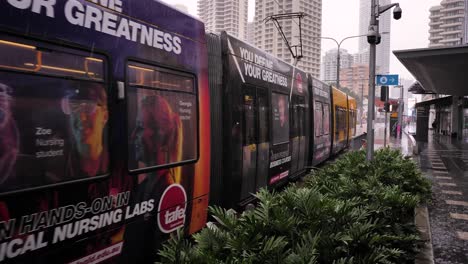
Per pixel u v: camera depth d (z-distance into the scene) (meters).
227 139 6.62
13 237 2.93
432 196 9.18
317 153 13.91
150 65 4.41
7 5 2.94
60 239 3.29
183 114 5.03
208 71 6.15
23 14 3.04
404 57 15.02
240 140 7.00
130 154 4.07
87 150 3.55
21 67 3.02
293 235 3.78
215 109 6.42
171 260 3.26
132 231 4.11
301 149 11.62
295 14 17.17
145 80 4.33
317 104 13.90
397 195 5.57
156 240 4.49
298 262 3.14
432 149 23.72
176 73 4.90
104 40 3.78
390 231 4.85
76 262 3.44
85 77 3.55
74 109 3.43
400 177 8.16
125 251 4.02
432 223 6.87
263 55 8.55
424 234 6.01
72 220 3.39
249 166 7.43
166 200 4.66
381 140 34.16
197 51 5.44
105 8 3.80
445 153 21.02
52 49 3.26
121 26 4.00
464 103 32.00
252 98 7.67
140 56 4.26
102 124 3.72
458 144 28.03
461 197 9.20
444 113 42.97
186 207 5.07
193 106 5.27
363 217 4.33
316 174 8.48
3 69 2.90
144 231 4.29
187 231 5.12
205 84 5.61
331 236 3.74
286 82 10.11
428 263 4.77
